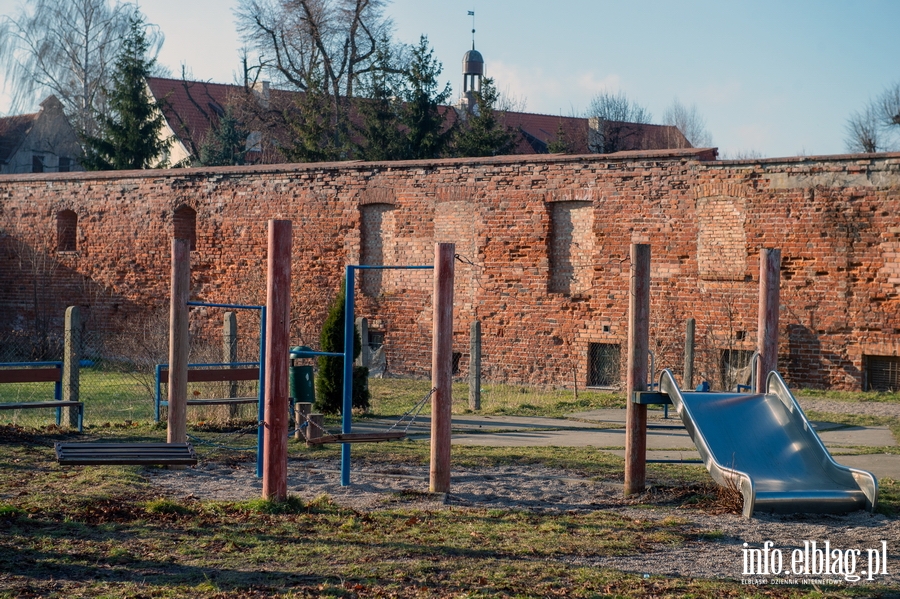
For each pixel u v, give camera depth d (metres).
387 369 22.47
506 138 36.41
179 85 52.47
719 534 7.26
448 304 8.82
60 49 48.62
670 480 9.59
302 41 42.81
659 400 8.99
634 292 8.92
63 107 50.72
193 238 25.38
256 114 46.78
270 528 7.12
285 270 7.88
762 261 9.69
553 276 20.92
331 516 7.66
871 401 16.69
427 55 36.28
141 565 6.07
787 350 18.36
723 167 18.89
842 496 8.17
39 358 24.94
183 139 49.47
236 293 24.11
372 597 5.51
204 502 8.09
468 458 10.89
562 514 7.98
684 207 19.34
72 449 8.11
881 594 5.80
